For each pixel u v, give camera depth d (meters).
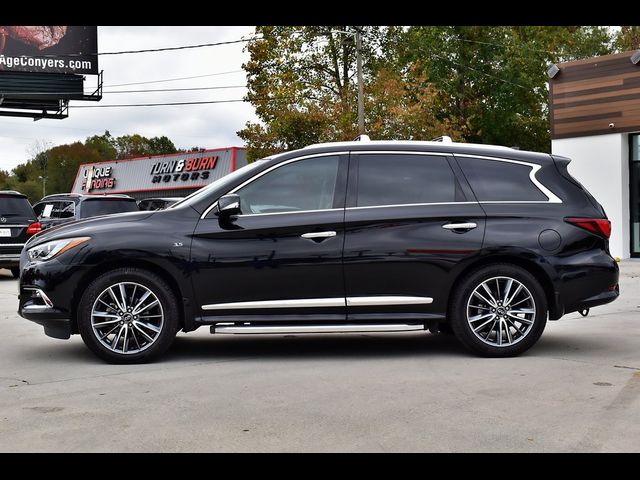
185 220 6.32
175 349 6.98
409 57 39.19
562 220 6.45
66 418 4.55
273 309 6.27
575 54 45.09
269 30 34.81
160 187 55.31
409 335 7.75
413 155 6.55
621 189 19.86
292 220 6.29
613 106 19.89
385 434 4.14
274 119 34.12
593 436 4.07
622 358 6.31
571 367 5.93
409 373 5.76
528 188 6.54
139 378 5.68
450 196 6.44
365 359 6.39
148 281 6.21
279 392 5.16
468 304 6.34
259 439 4.08
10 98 33.91
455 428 4.24
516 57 40.22
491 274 6.33
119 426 4.36
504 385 5.30
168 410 4.71
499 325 6.35
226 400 4.95
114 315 6.23
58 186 110.69
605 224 6.55
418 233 6.32
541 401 4.84
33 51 33.72
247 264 6.24
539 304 6.35
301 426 4.32
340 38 35.56
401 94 32.25
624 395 4.98
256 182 6.42
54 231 6.52
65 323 6.26
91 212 16.69
